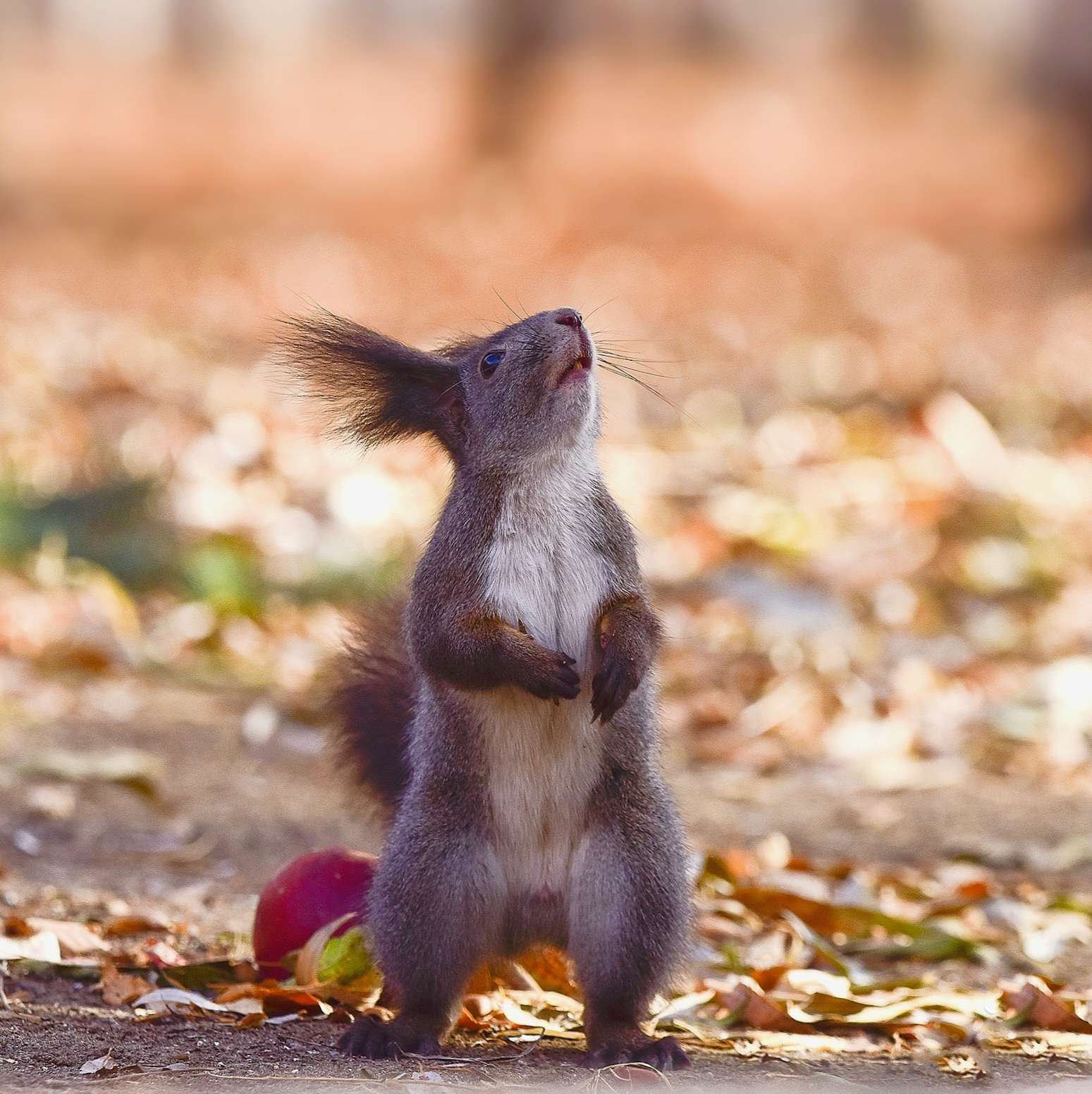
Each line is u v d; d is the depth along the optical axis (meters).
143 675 13.39
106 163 37.06
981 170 39.66
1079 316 29.03
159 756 11.49
